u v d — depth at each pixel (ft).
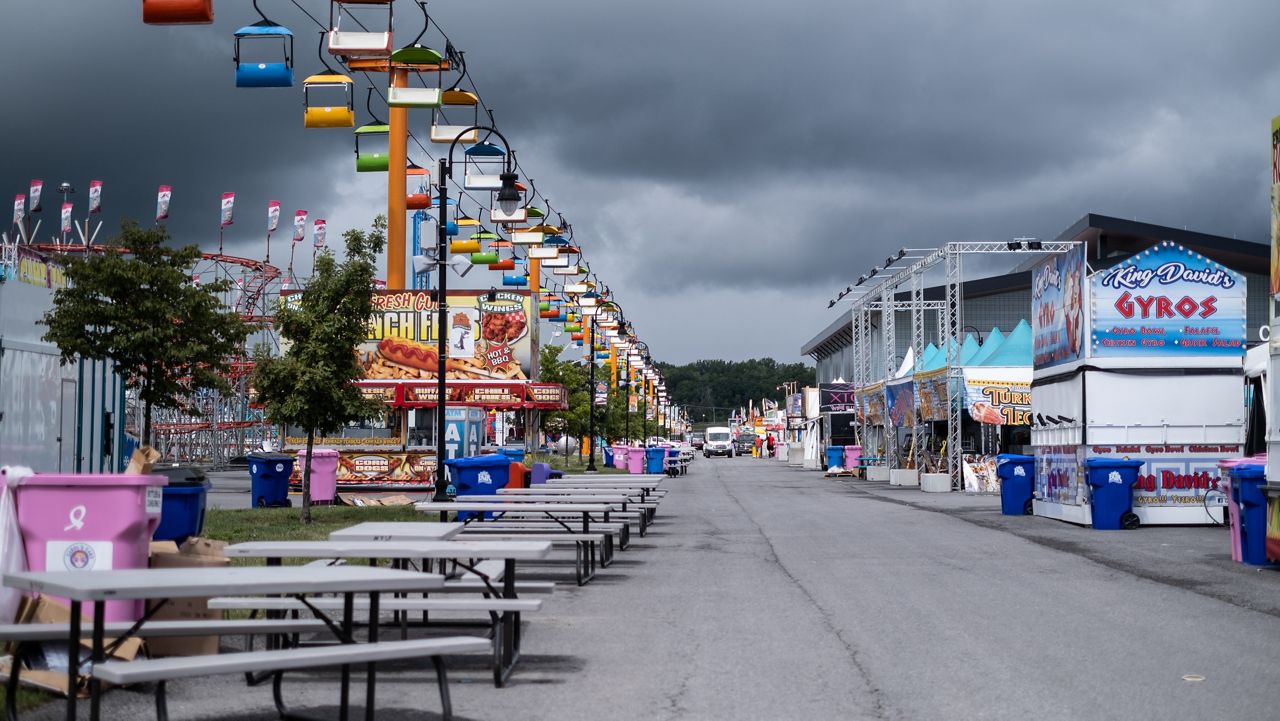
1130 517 72.02
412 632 35.83
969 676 28.53
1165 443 73.97
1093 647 32.37
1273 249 51.49
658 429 351.05
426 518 79.61
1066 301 78.33
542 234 116.26
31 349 66.64
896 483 142.51
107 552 27.91
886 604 40.70
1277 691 26.81
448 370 131.75
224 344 75.25
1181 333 74.23
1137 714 24.62
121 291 70.49
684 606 40.70
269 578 21.83
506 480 81.35
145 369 75.36
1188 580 47.06
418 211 132.57
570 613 39.29
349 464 110.11
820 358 384.88
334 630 24.54
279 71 53.42
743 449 474.08
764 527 76.13
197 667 20.36
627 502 62.95
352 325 78.89
